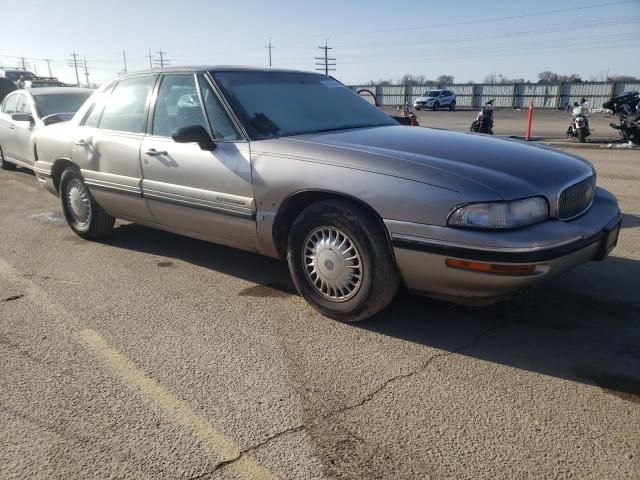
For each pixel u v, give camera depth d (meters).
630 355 3.08
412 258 3.03
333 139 3.59
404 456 2.27
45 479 2.17
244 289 4.16
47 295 4.08
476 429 2.44
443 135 3.84
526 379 2.85
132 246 5.32
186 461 2.26
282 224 3.67
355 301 3.37
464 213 2.85
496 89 47.12
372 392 2.75
